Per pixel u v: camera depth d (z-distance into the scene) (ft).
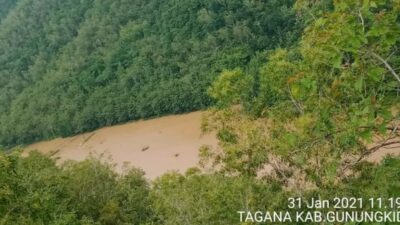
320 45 22.25
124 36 242.37
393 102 22.81
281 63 36.06
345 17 20.31
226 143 39.50
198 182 41.11
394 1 20.56
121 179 90.43
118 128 200.64
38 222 42.45
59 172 82.38
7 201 39.78
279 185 34.99
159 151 143.95
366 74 21.56
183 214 39.17
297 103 31.55
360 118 21.52
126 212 78.89
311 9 27.30
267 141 35.09
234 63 181.88
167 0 235.40
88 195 80.12
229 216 34.96
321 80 24.68
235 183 34.47
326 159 26.86
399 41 22.49
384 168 24.18
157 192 61.62
